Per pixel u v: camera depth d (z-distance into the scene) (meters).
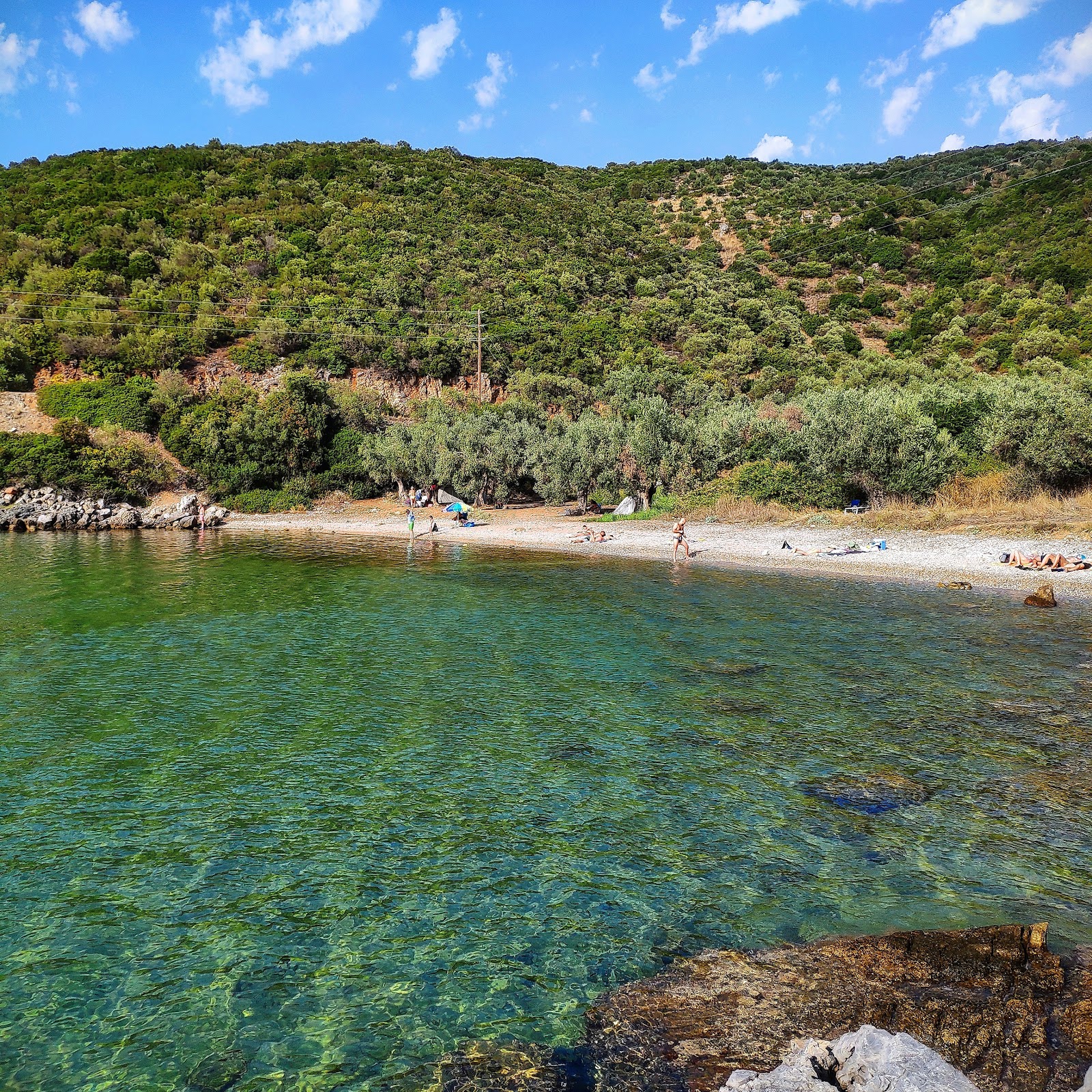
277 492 52.38
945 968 5.75
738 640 16.69
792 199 106.88
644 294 79.88
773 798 9.14
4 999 5.83
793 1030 5.16
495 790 9.47
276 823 8.63
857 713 11.97
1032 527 27.59
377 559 30.86
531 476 49.38
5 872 7.60
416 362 63.66
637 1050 5.09
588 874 7.56
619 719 11.93
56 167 86.25
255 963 6.26
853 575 24.77
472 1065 5.04
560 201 99.38
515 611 20.17
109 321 56.28
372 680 14.07
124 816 8.78
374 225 78.44
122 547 35.47
